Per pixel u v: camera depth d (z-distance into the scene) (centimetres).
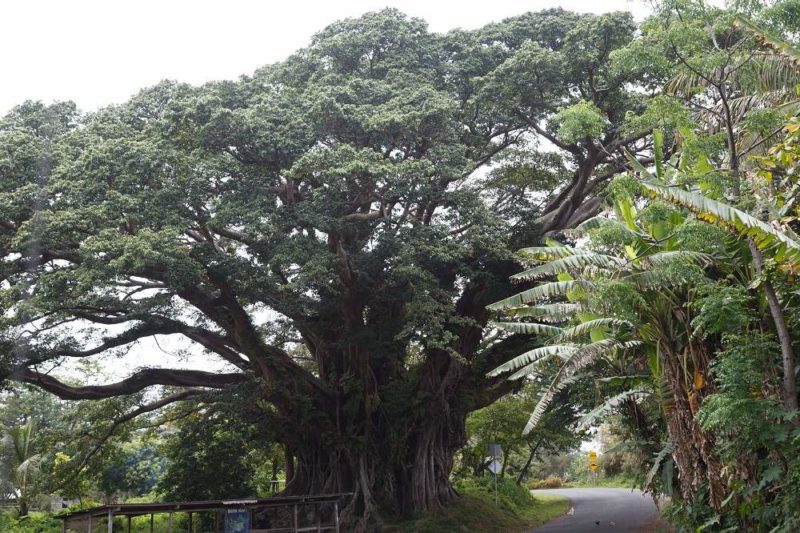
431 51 2911
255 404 2967
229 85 2616
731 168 1352
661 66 1367
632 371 1848
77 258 2450
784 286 1317
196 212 2467
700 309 1348
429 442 3059
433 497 2998
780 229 1195
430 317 2408
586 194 2855
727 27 1377
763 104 1434
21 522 3023
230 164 2388
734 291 1275
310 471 3044
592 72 2552
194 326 2927
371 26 2881
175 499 3238
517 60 2544
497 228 2591
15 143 2412
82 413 3316
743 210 1265
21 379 2511
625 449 1972
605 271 1479
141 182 2366
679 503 1602
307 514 2914
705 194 1320
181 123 2423
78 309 2514
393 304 2900
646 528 2655
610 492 5400
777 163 1366
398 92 2564
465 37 2948
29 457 3328
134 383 2978
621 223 1448
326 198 2342
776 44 1286
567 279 1694
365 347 2906
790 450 1238
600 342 1523
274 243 2362
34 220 2219
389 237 2430
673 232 1411
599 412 1680
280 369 2886
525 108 2756
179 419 3641
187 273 2319
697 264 1453
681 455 1508
